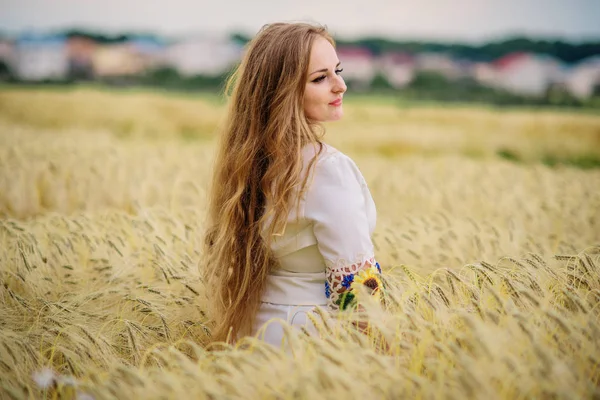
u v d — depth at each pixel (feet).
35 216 22.09
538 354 6.94
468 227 16.16
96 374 8.16
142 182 22.70
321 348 7.57
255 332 9.86
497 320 8.00
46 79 153.58
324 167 9.20
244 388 7.44
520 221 17.92
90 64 158.10
